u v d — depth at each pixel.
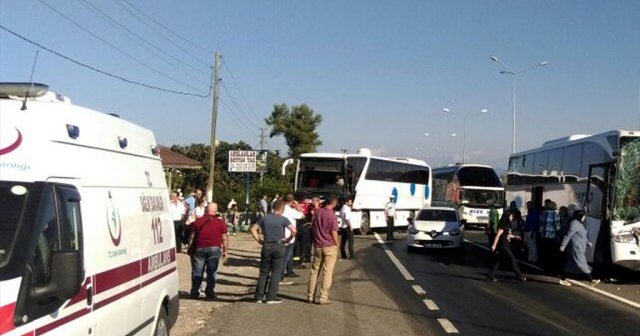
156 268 6.89
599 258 15.67
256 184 41.28
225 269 17.30
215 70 34.56
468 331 9.62
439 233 22.70
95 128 5.59
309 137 73.12
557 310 11.55
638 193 15.10
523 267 18.86
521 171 24.44
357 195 32.47
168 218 7.73
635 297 13.24
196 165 32.91
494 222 22.83
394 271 17.42
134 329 6.04
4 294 3.79
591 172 16.45
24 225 4.15
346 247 25.06
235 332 9.41
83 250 4.83
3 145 4.41
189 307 11.47
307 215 19.06
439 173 43.62
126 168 6.29
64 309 4.46
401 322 10.28
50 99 5.28
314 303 12.01
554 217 17.53
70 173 4.87
